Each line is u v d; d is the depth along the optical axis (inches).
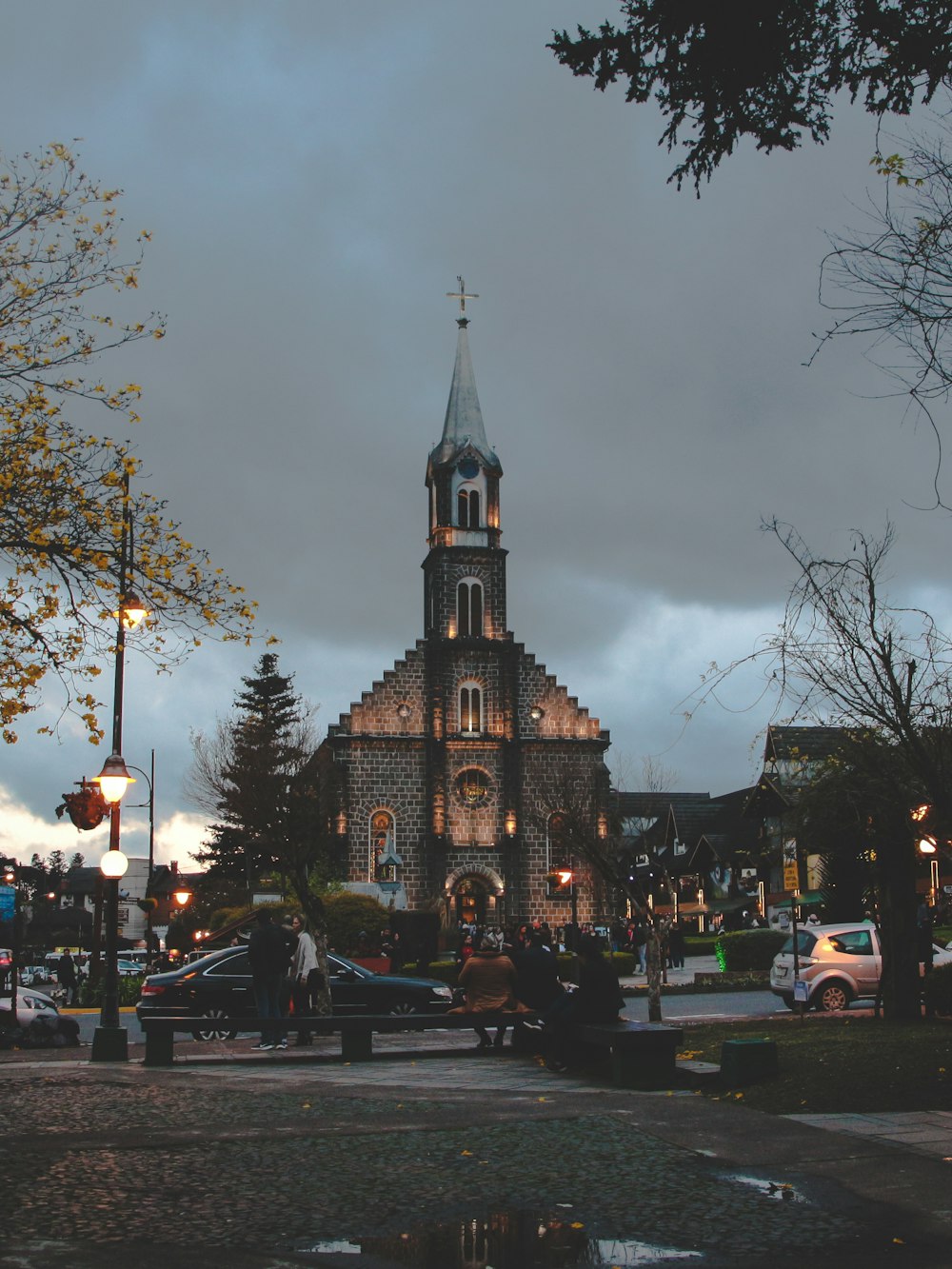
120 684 944.9
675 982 1517.0
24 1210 349.4
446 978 1644.9
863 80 381.4
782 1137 440.5
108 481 629.0
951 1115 480.4
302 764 2370.8
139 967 2180.1
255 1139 451.2
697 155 402.9
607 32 387.2
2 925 1254.3
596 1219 341.7
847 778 717.3
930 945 983.6
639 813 2778.1
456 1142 440.5
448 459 2952.8
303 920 986.7
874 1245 317.1
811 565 580.4
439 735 2763.3
